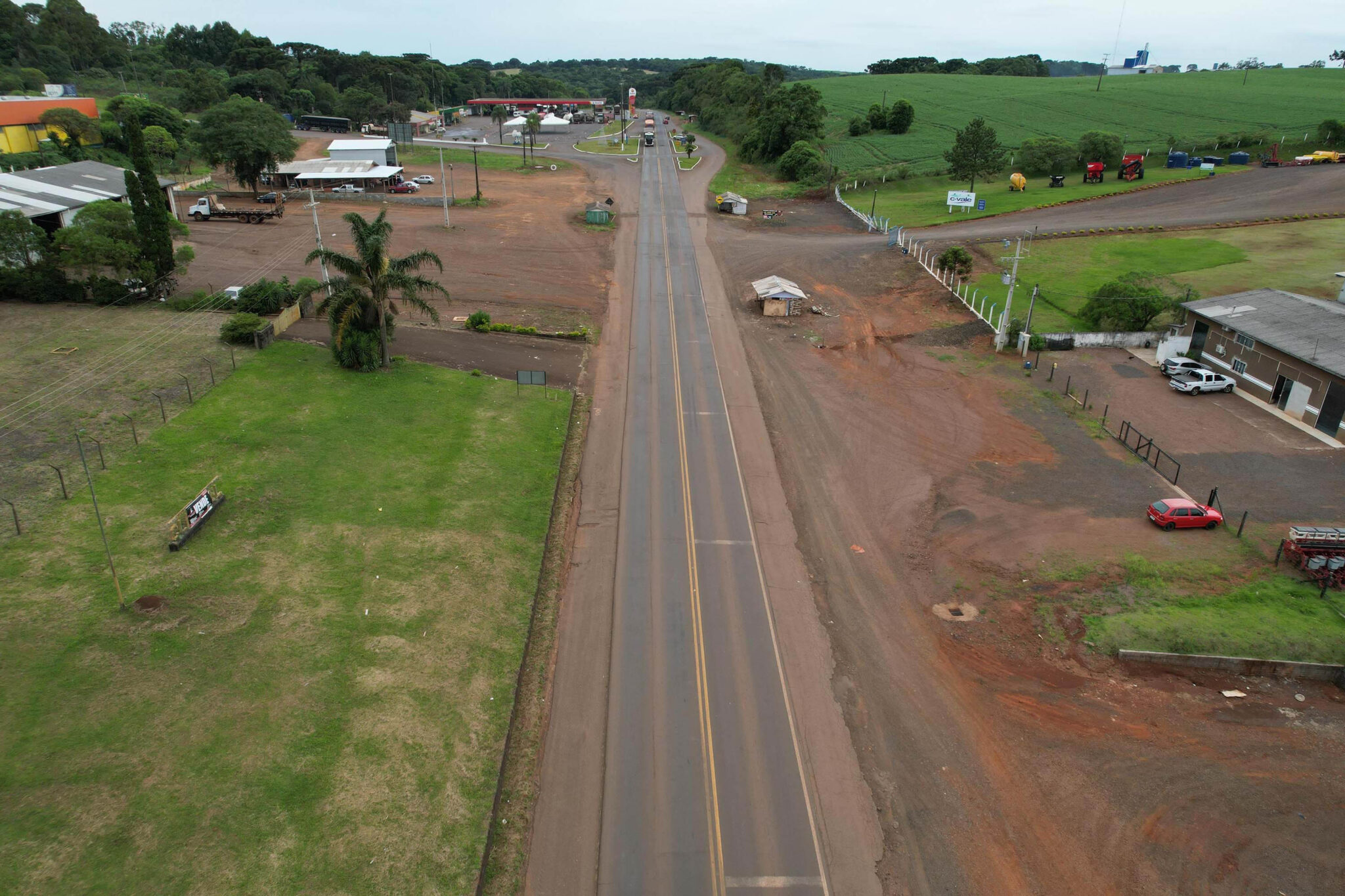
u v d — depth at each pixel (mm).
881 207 104125
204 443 38875
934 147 143750
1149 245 79500
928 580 34844
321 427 41750
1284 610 32469
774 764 25547
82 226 56719
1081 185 108062
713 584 33969
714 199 110875
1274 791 25156
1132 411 49969
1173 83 191750
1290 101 157750
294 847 20844
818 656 30266
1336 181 96688
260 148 100750
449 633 29062
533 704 27312
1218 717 28109
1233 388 52562
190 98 171000
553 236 87688
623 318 64938
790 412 49906
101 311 56219
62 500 33250
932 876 22250
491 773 24234
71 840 20109
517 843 22562
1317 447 45000
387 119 186375
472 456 41156
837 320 66250
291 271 69438
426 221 92125
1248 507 39469
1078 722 27734
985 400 51844
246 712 24469
